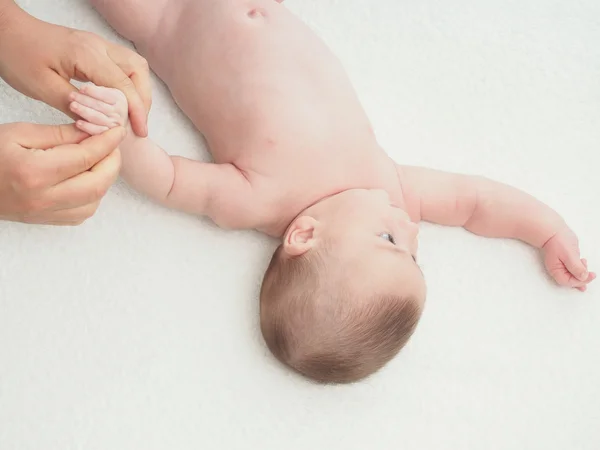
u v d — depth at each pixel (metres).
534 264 1.20
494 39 1.29
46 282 1.04
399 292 0.97
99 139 0.79
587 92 1.31
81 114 0.80
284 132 1.04
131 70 0.89
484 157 1.25
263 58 1.05
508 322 1.18
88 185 0.80
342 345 0.97
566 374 1.18
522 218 1.16
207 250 1.10
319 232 1.00
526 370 1.17
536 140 1.27
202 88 1.06
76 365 1.03
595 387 1.18
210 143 1.09
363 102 1.22
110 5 1.06
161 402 1.04
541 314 1.19
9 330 1.02
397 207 1.05
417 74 1.26
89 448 1.01
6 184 0.78
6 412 0.99
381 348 0.98
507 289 1.19
